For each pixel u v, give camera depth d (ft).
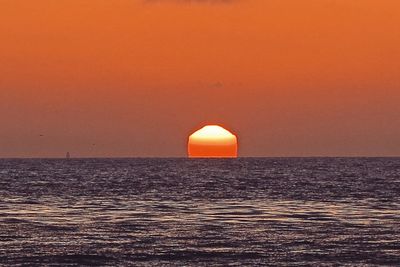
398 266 510.99
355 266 510.99
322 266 510.99
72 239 622.54
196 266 512.22
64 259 533.96
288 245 593.01
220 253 557.74
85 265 516.32
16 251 562.66
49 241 610.65
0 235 644.27
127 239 623.77
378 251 564.30
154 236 641.40
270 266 511.81
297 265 515.09
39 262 523.70
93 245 590.96
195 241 613.52
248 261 528.22
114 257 541.75
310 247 583.17
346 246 587.27
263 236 642.63
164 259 535.60
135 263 522.47
